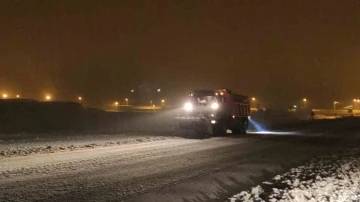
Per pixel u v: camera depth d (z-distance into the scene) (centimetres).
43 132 3653
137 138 3075
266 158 2212
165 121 5419
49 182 1381
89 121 4909
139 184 1407
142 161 1914
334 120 7256
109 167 1717
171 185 1416
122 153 2170
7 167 1664
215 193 1344
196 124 3538
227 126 3644
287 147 2780
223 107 3547
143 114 6159
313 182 1599
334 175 1781
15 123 4188
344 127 5178
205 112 3512
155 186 1388
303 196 1328
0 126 3969
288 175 1738
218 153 2312
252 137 3462
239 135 3688
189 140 3016
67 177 1476
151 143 2734
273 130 4594
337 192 1407
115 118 5416
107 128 4353
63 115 4900
